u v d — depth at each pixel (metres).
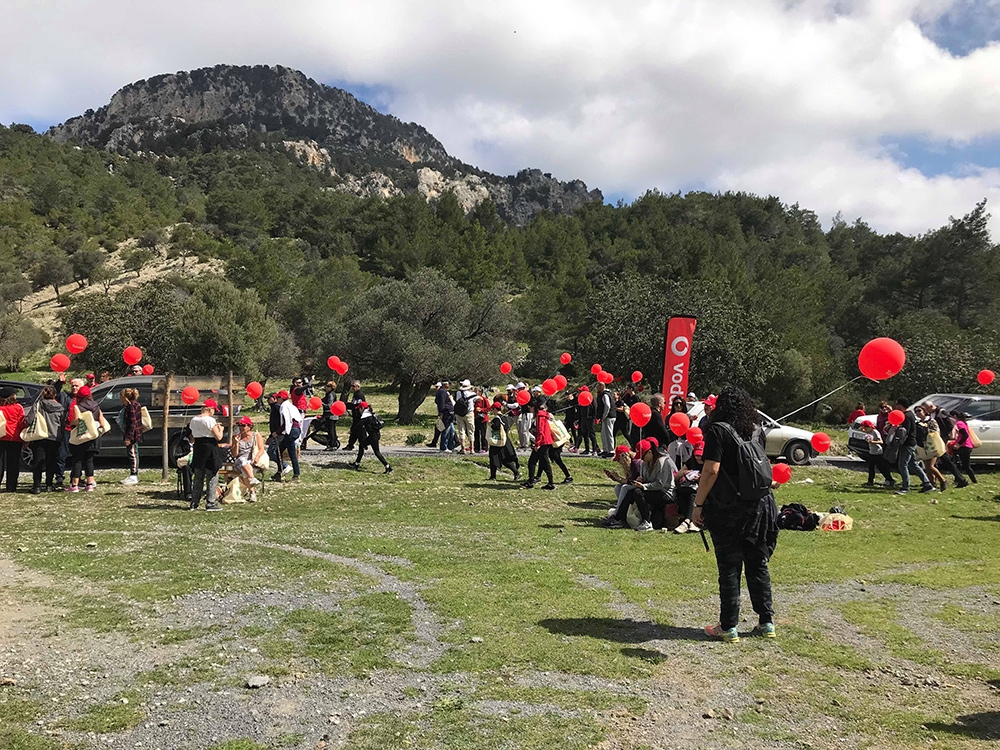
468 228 103.88
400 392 36.12
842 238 124.81
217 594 6.81
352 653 5.33
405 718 4.30
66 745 3.95
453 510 12.31
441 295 37.84
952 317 65.81
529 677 4.93
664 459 10.72
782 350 49.56
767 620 5.79
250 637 5.68
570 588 7.15
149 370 20.20
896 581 7.75
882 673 5.09
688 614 6.41
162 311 48.81
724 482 5.65
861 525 11.54
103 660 5.19
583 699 4.57
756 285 56.88
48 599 6.60
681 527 10.41
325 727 4.18
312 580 7.32
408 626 5.95
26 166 171.88
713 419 5.78
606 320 42.16
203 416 11.82
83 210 155.25
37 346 81.00
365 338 35.59
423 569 7.87
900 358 8.21
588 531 10.51
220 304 45.56
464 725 4.20
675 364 15.69
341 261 91.44
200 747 3.94
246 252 85.25
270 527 10.26
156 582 7.18
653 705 4.50
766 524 5.72
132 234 146.50
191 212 158.00
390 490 14.46
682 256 65.88
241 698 4.57
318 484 15.02
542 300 68.44
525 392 15.94
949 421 17.12
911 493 15.52
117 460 17.52
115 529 9.98
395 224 109.75
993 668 5.20
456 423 20.72
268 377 55.72
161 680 4.84
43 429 12.73
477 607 6.44
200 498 11.83
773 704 4.53
